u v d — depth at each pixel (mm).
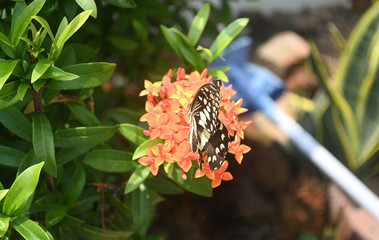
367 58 855
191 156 381
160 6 565
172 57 799
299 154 976
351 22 1349
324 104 951
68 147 427
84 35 567
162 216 898
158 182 476
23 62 386
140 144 423
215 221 909
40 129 412
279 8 1351
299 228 924
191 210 913
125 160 435
